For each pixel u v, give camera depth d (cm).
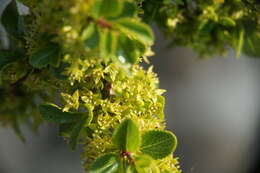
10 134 75
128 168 47
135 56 45
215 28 59
